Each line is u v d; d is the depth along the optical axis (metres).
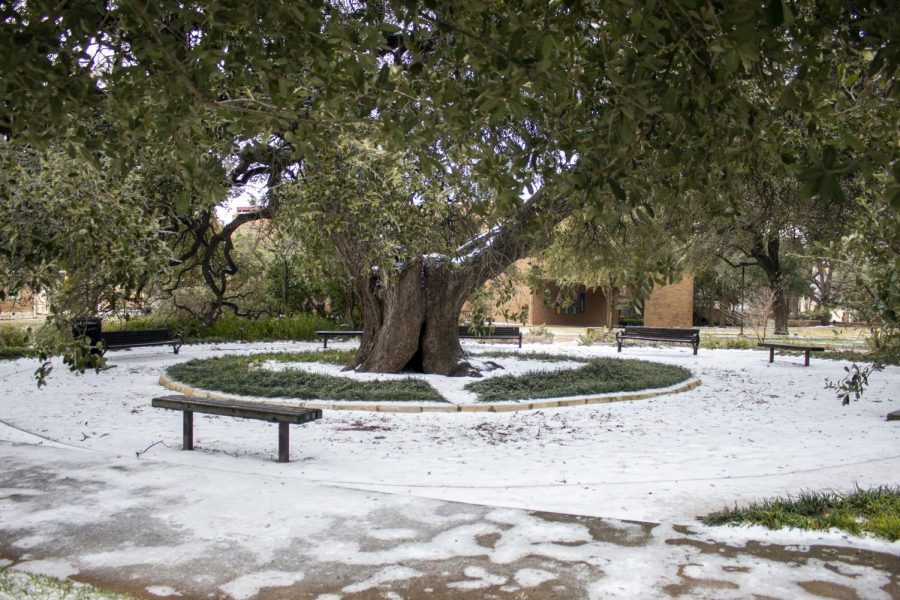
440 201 7.55
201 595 3.20
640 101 2.54
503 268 12.09
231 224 17.64
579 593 3.22
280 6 2.62
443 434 7.85
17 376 12.77
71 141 3.35
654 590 3.25
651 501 4.84
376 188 6.59
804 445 7.25
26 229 4.34
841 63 3.32
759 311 26.55
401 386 10.49
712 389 12.06
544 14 2.83
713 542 3.89
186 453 6.54
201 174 3.35
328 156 6.29
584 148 2.99
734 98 2.82
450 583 3.34
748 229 13.73
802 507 4.44
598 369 12.67
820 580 3.36
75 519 4.25
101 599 3.11
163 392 10.97
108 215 4.50
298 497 4.76
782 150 3.23
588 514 4.48
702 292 43.84
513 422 8.63
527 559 3.64
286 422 6.18
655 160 3.30
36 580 3.30
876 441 7.45
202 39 3.12
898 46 2.30
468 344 21.27
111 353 17.84
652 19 2.27
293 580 3.38
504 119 4.32
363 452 6.83
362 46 2.82
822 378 13.90
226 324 22.72
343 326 24.64
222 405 6.53
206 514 4.37
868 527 4.05
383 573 3.46
